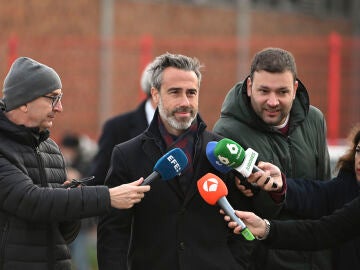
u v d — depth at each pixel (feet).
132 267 32.42
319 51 105.09
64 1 103.24
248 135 34.88
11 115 32.01
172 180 31.86
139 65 84.89
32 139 31.86
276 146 35.12
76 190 30.71
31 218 30.63
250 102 34.99
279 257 34.99
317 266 35.58
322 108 101.55
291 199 34.88
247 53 107.76
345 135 97.66
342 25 142.41
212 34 122.72
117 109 94.07
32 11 100.32
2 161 31.01
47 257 31.58
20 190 30.55
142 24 113.09
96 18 106.93
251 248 33.24
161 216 31.89
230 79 108.99
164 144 32.37
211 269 31.65
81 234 67.10
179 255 31.60
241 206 33.60
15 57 80.43
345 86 110.73
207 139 32.68
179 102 31.63
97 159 48.19
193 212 32.01
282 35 132.57
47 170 32.53
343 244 35.50
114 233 32.19
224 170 32.07
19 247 31.17
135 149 32.45
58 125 95.14
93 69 91.20
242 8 126.52
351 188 35.50
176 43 88.38
